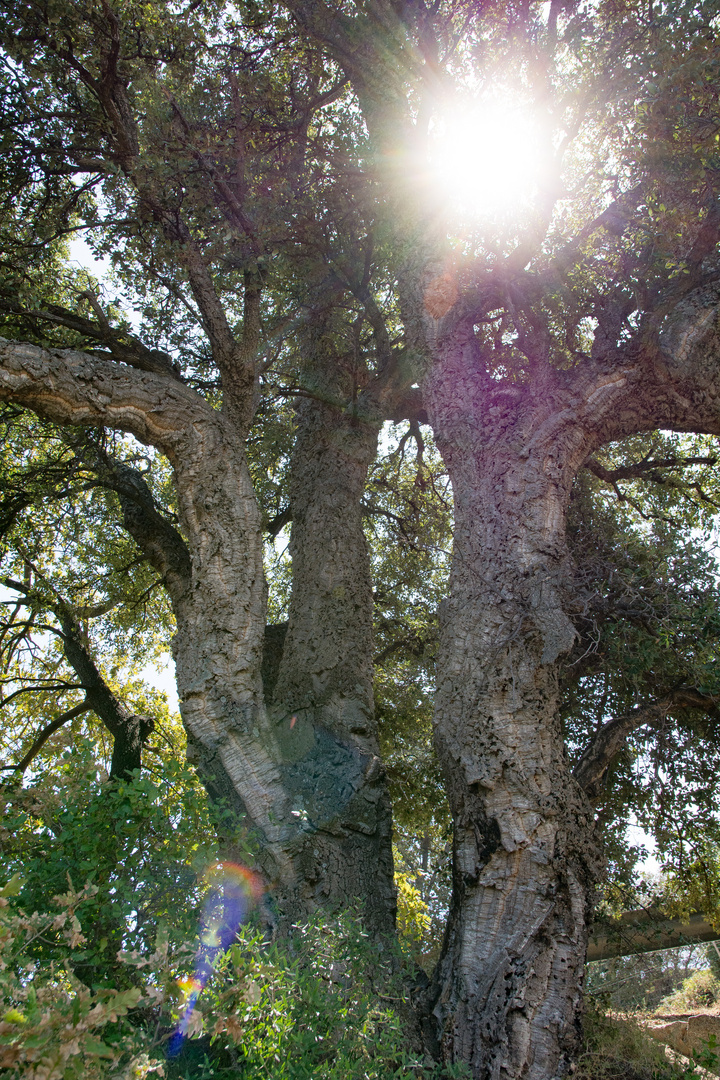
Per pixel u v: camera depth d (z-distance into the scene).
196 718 5.92
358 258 9.56
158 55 8.01
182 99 7.94
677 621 6.95
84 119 8.20
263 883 5.32
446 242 7.86
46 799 4.62
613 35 6.97
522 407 6.68
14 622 11.32
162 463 12.52
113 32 7.27
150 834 4.73
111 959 4.22
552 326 8.41
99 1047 2.37
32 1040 2.23
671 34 6.21
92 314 9.68
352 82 8.77
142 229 7.88
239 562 6.40
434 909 11.19
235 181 8.27
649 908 8.43
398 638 12.64
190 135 7.69
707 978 11.22
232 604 6.22
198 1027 2.96
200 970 3.92
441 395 7.16
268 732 5.96
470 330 7.50
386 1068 3.87
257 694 6.07
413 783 11.81
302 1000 3.78
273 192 8.46
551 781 5.26
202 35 8.13
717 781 8.70
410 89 8.52
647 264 7.05
